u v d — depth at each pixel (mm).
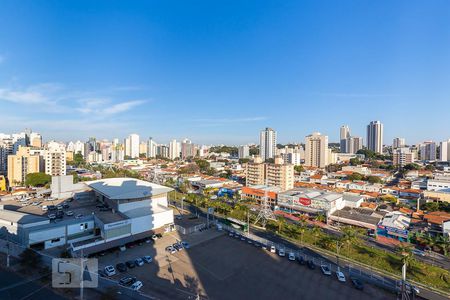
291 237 79750
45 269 52938
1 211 76375
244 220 95625
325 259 64562
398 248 68375
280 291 49156
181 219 94250
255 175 151625
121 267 54125
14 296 43719
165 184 167000
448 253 70125
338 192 128875
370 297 48125
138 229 71562
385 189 142750
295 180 180125
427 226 90750
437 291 52062
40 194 115938
